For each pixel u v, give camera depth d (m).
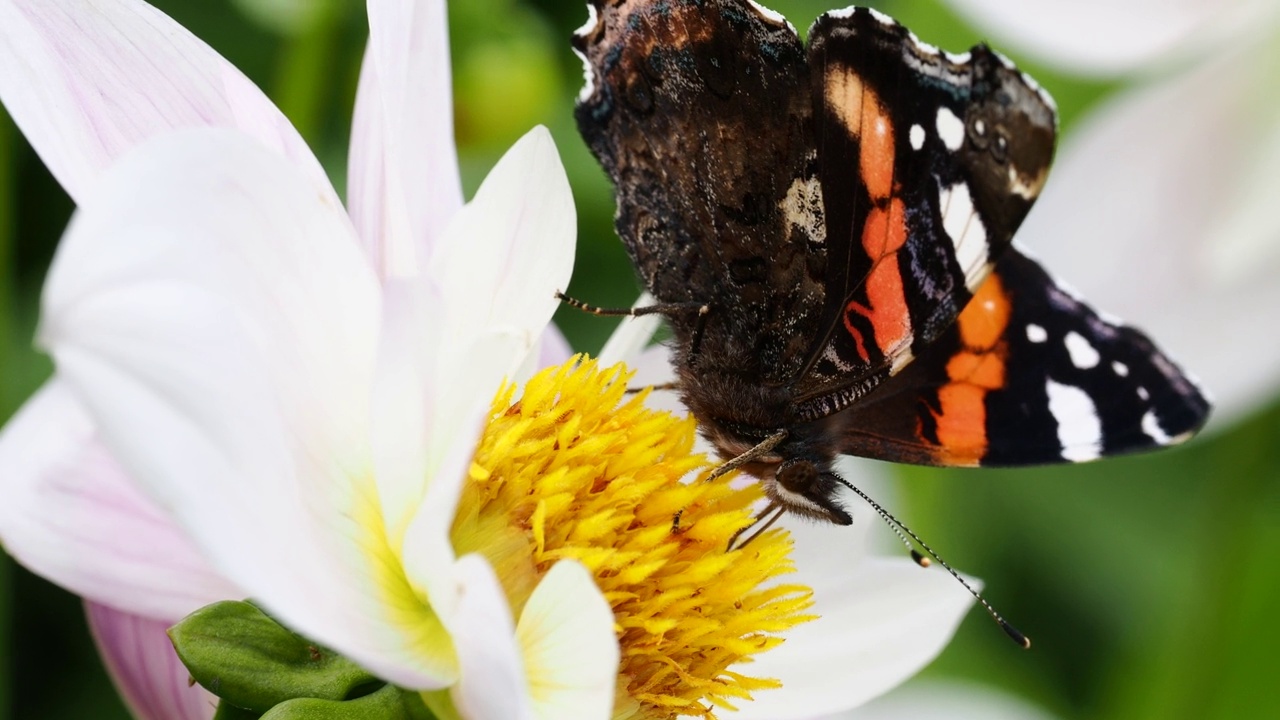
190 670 0.27
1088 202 0.35
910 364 0.30
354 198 0.28
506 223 0.28
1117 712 0.37
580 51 0.30
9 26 0.27
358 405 0.27
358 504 0.27
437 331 0.26
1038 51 0.35
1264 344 0.35
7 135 0.33
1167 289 0.35
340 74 0.36
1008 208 0.29
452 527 0.27
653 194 0.31
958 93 0.29
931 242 0.29
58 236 0.37
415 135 0.28
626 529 0.28
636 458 0.28
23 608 0.36
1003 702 0.37
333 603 0.26
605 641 0.26
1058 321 0.30
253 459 0.25
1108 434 0.30
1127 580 0.40
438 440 0.27
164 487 0.25
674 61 0.30
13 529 0.26
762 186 0.30
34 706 0.36
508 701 0.26
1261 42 0.35
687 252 0.31
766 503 0.30
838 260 0.30
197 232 0.26
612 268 0.38
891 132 0.29
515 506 0.27
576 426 0.28
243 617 0.27
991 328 0.30
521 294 0.28
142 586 0.27
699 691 0.28
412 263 0.28
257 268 0.26
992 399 0.30
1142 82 0.36
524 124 0.37
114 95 0.27
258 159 0.26
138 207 0.25
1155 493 0.40
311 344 0.27
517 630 0.27
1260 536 0.38
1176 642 0.36
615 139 0.31
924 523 0.37
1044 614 0.40
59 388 0.25
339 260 0.27
